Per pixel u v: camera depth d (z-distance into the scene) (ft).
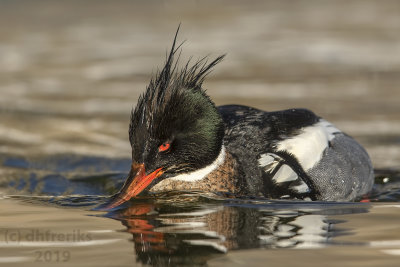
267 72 70.33
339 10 105.19
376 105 57.31
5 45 83.66
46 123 54.19
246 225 27.55
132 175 31.83
